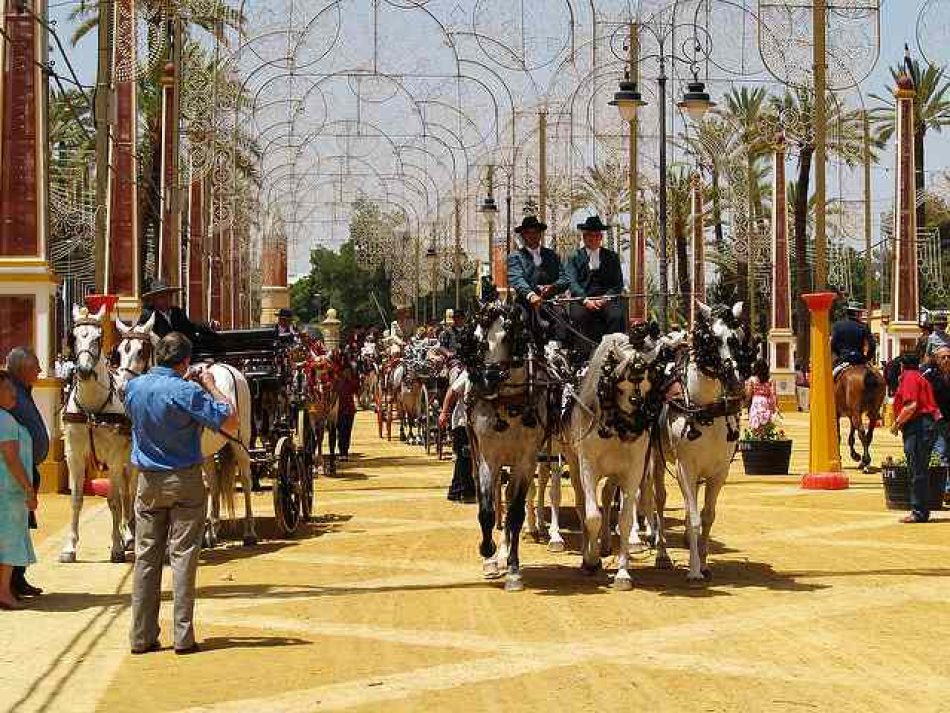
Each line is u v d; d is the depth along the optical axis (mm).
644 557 15000
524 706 8273
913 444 17797
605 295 14055
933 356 20219
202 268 35031
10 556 11953
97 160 19891
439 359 28719
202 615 11562
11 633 10828
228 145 28391
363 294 92438
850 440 26625
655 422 13039
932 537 16391
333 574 13820
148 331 14953
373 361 40969
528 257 14211
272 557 15078
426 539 16422
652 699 8438
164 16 23125
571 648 10000
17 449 11891
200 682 9039
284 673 9258
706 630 10680
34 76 22281
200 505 10172
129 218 27953
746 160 38219
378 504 20500
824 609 11570
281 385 17719
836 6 21266
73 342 14602
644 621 11078
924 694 8547
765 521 17984
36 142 22250
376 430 42188
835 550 15320
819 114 21469
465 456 20500
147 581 10102
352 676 9141
